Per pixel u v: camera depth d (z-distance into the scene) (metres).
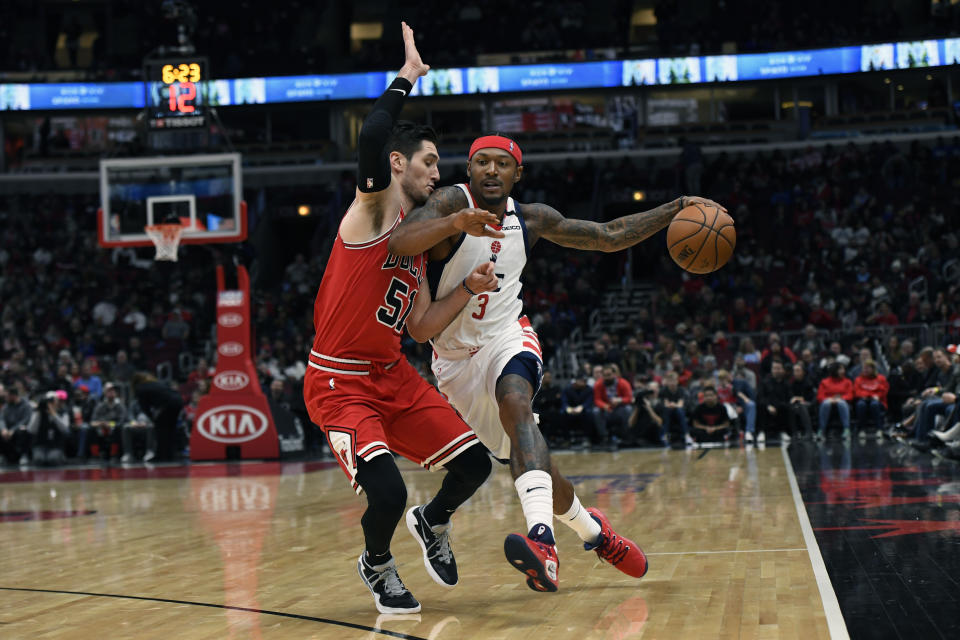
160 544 6.29
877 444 12.88
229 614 3.97
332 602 4.16
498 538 5.89
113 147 28.05
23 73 26.55
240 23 28.84
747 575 4.36
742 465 10.51
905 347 14.64
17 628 3.82
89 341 20.27
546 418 15.36
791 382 14.71
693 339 17.69
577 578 4.51
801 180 23.92
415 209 3.88
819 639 3.19
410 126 4.05
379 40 29.50
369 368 3.86
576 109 27.27
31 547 6.34
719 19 27.77
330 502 8.62
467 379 4.09
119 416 15.88
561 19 28.25
